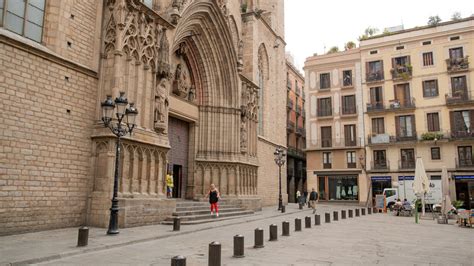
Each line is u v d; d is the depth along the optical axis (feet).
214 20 84.07
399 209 95.09
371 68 153.38
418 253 34.76
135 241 37.91
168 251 33.55
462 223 65.31
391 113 145.89
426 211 115.96
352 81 156.56
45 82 44.14
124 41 52.44
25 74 41.83
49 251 30.22
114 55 51.24
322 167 157.28
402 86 146.10
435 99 138.82
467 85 134.72
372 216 89.30
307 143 162.09
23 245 32.86
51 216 43.55
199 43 85.30
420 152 138.21
